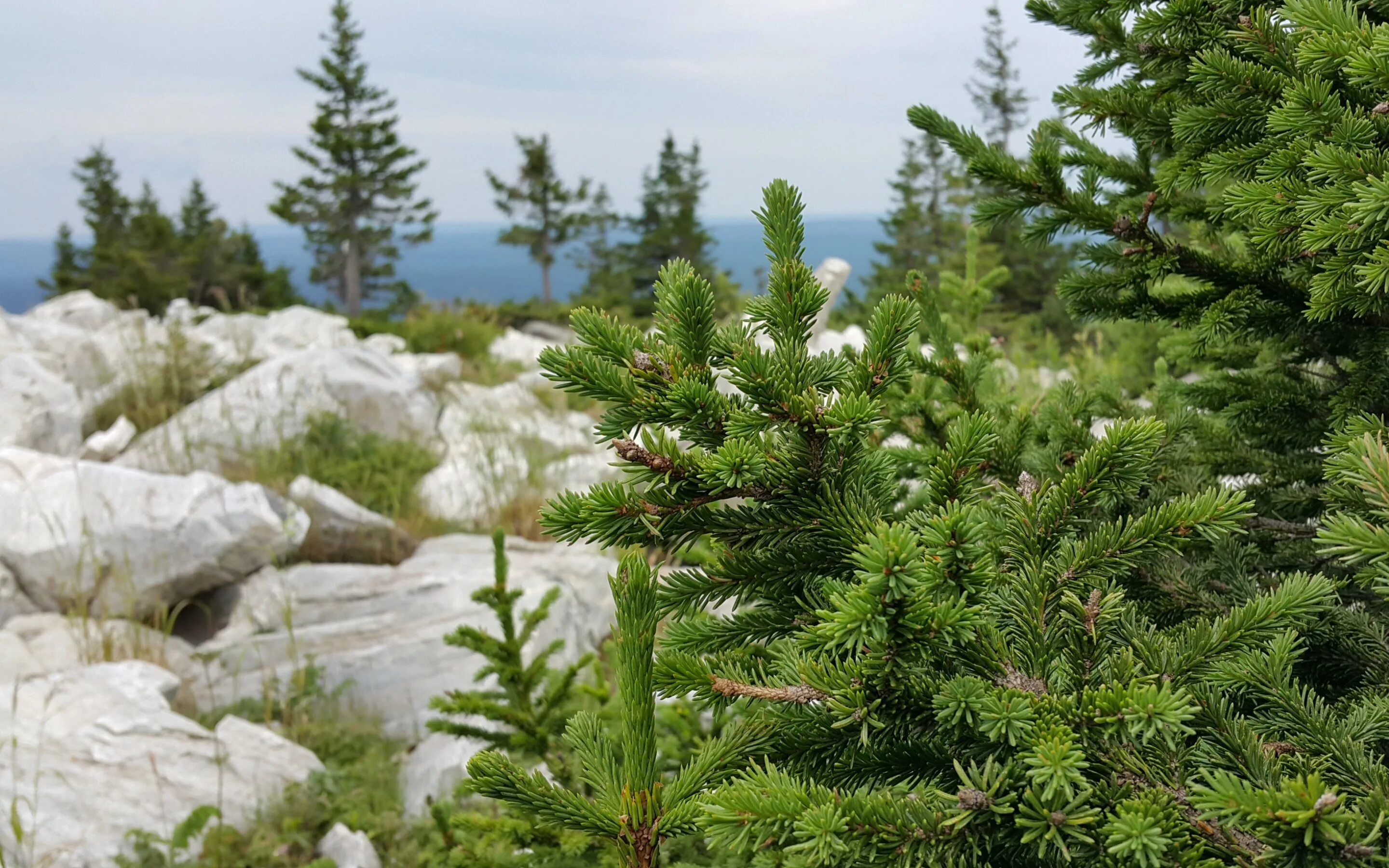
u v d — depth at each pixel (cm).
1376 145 165
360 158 3212
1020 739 116
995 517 169
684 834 129
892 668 116
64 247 3456
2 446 626
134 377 780
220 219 3506
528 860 252
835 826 105
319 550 531
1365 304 175
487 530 608
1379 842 104
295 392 697
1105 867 107
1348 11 168
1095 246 244
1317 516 232
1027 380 408
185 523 483
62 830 358
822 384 140
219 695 443
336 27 3116
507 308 2217
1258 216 181
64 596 466
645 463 130
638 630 134
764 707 143
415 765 406
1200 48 212
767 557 140
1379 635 178
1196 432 252
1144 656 136
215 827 366
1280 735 135
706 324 141
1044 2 246
